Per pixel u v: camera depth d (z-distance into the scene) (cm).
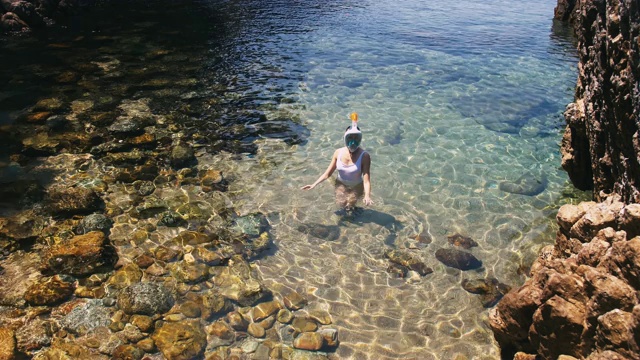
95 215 747
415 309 608
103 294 609
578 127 783
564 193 861
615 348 364
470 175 915
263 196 828
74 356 522
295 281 647
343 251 706
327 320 586
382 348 550
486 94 1327
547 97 1318
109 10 2166
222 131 1055
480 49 1745
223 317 584
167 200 807
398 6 2478
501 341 529
